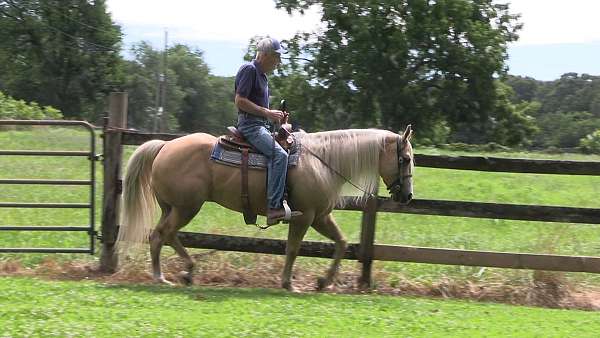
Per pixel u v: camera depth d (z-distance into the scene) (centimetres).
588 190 1694
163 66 9212
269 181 796
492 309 776
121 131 912
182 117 11150
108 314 642
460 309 764
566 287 906
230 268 921
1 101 3519
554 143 9012
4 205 916
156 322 616
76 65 6650
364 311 716
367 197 862
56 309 649
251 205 822
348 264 979
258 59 800
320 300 769
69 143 2153
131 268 912
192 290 799
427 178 1798
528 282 909
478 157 885
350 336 605
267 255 959
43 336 557
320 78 4728
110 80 6875
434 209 885
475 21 4750
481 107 4656
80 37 6606
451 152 2691
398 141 828
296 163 802
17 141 2164
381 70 4547
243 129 805
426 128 4734
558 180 1856
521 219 884
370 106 4672
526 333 646
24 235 1086
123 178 856
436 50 4534
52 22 6444
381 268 941
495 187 1689
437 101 4628
